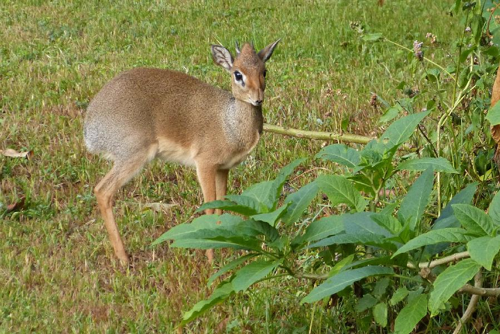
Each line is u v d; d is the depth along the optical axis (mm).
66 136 9281
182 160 7707
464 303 5570
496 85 5531
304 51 12625
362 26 7402
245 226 4879
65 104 10141
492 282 5477
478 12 6363
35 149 8875
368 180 5199
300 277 5066
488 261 3898
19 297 6273
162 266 6781
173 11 14672
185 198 8219
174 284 6559
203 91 7578
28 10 14406
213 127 7473
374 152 5074
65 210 7855
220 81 11016
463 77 6578
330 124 9633
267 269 4730
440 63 11352
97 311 6109
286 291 6230
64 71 11188
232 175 8648
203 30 13562
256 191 5191
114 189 7227
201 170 7566
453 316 5547
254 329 5863
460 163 6199
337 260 5461
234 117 7457
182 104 7488
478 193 6102
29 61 11805
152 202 8148
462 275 4148
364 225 4871
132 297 6258
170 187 8383
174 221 7715
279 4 15320
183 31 13570
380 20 14102
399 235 4531
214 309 6117
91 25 13602
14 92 10305
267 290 6188
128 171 7316
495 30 6277
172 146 7594
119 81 7473
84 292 6371
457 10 6395
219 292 4855
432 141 6590
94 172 8523
